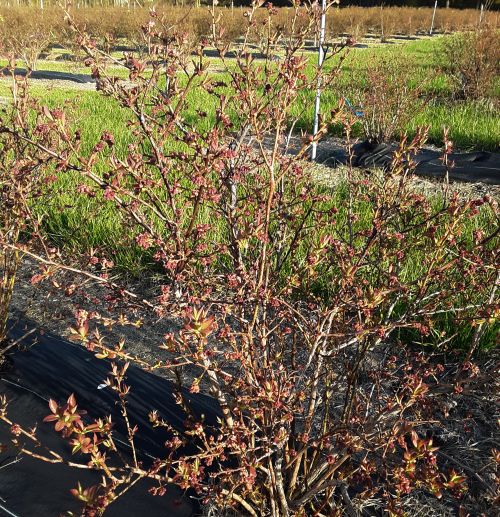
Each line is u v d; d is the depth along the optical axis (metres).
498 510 2.64
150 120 2.15
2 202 3.63
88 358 3.90
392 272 2.56
